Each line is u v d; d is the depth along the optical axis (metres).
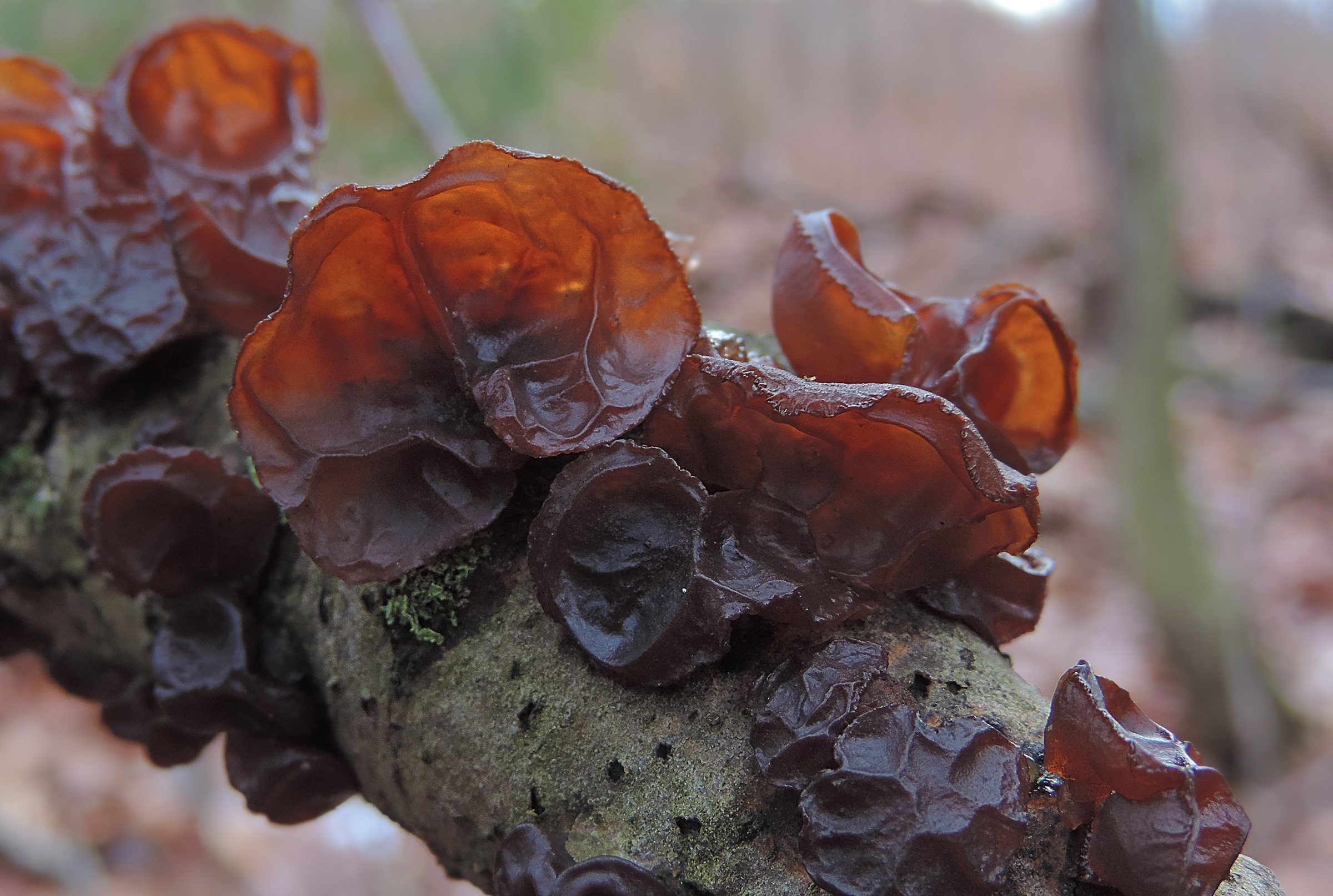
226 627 0.34
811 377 0.33
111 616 0.37
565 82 1.13
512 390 0.31
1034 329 0.33
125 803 0.87
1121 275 1.06
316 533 0.31
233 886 0.83
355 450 0.31
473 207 0.30
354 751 0.34
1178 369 1.06
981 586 0.32
